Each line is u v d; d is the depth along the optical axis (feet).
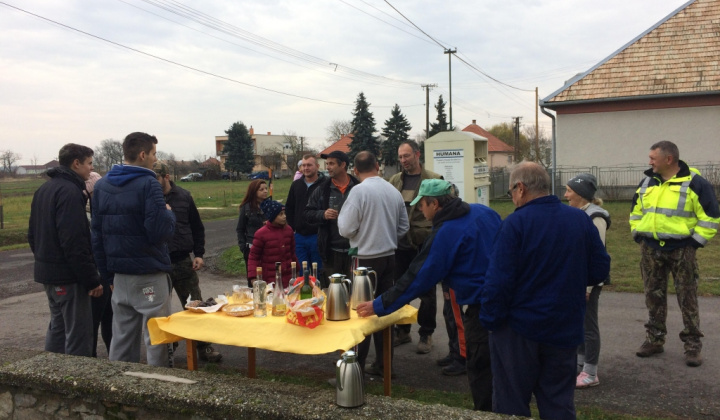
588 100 66.13
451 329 15.67
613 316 20.56
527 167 9.75
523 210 9.61
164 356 13.96
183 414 8.96
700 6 65.67
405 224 15.69
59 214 13.67
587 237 9.70
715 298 22.26
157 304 13.58
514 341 9.67
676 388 13.96
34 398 10.29
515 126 179.52
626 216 51.78
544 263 9.31
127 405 9.43
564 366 9.55
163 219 13.17
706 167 62.80
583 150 68.28
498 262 9.53
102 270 13.76
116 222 13.15
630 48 67.05
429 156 33.86
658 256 15.87
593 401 13.30
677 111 63.52
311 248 19.58
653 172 16.43
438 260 11.06
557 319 9.37
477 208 11.73
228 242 46.93
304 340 11.39
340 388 8.33
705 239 15.03
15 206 83.51
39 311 24.18
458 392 14.26
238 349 18.70
